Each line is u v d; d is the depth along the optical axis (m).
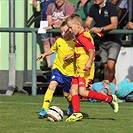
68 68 22.61
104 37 30.53
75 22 21.73
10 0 33.84
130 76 33.19
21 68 35.34
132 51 33.03
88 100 29.92
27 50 35.31
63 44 22.84
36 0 34.53
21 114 23.52
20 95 32.69
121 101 30.05
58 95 33.84
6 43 35.72
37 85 33.84
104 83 29.00
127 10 33.97
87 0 33.66
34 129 19.55
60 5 31.58
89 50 21.42
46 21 31.39
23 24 35.59
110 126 20.44
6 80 35.75
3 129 19.52
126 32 30.12
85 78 21.73
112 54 30.44
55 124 20.80
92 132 18.98
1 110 24.88
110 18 30.12
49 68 34.97
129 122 21.50
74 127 20.06
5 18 35.72
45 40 33.31
